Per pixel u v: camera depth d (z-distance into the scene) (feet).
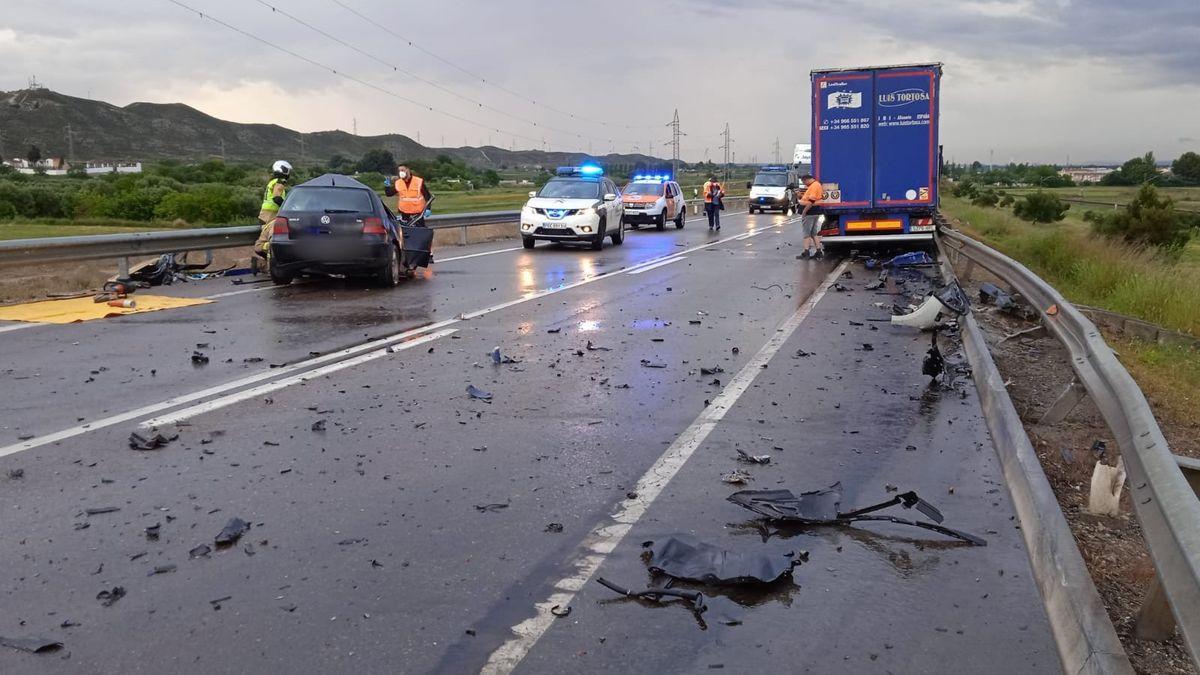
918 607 12.60
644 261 66.23
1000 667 11.02
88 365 27.55
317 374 26.68
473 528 15.21
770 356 30.42
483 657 11.13
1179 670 10.94
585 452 19.51
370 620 12.03
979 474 18.35
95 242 44.60
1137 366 33.47
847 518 15.76
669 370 28.02
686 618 12.19
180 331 33.78
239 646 11.31
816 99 67.36
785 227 118.42
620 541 14.75
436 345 31.63
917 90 65.98
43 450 19.03
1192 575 9.09
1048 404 25.25
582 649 11.35
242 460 18.57
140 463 18.29
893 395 25.08
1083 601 11.60
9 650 11.12
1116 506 16.43
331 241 45.96
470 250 77.05
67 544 14.30
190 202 200.13
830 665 11.03
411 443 19.94
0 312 37.99
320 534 14.85
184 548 14.21
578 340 32.99
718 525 15.52
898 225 67.51
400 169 66.23
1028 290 36.29
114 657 11.02
